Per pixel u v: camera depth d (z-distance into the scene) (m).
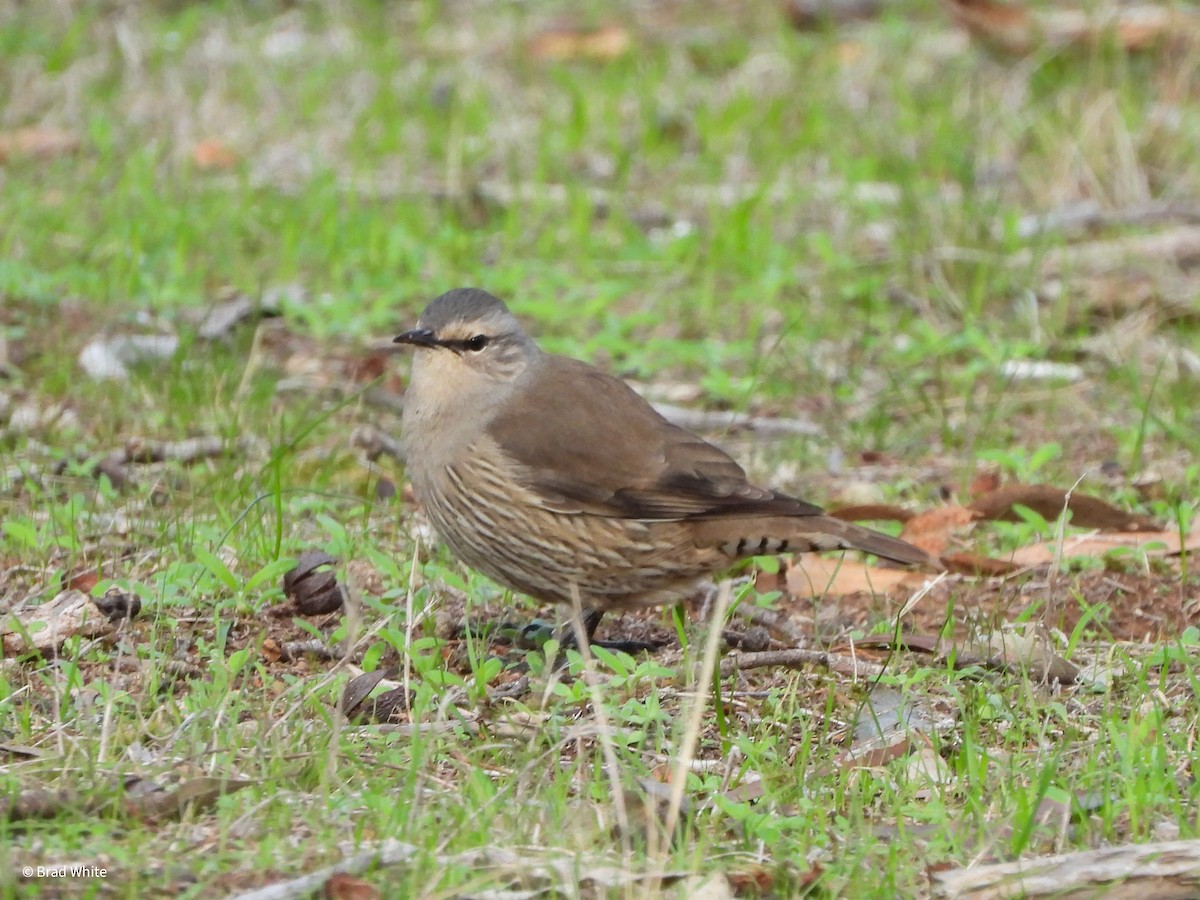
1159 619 10.41
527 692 9.17
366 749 8.39
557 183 18.39
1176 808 7.72
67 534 10.70
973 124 19.02
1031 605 10.25
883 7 22.53
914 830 7.72
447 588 10.56
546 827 7.52
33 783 7.73
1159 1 21.23
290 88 20.12
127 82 20.09
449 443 9.91
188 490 11.82
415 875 6.95
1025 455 13.06
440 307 9.92
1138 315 15.37
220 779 7.72
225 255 16.17
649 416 10.06
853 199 17.44
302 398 13.81
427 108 19.44
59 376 13.48
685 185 18.33
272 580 10.17
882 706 9.11
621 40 21.47
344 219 17.02
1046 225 16.98
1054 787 7.85
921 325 15.25
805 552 10.16
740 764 8.40
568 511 9.72
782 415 14.02
